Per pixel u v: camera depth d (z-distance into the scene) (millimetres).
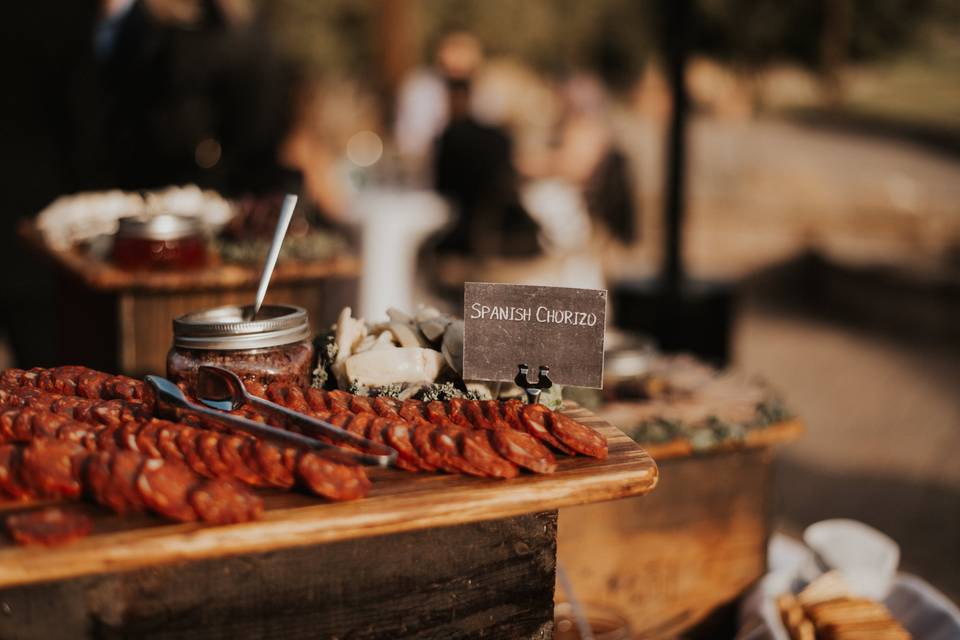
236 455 1313
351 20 13523
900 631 2086
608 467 1426
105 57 4379
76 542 1167
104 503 1246
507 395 1683
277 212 3395
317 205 4895
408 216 6648
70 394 1587
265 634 1358
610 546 2268
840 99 11922
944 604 2215
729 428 2268
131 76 4297
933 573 3707
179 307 3021
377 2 11867
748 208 9281
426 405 1531
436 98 8422
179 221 2984
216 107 4359
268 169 4559
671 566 2334
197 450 1319
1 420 1371
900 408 5770
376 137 9445
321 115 12102
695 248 8930
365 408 1506
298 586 1365
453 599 1463
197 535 1196
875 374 6457
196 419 1421
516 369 1602
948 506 4359
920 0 10789
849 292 8094
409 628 1442
